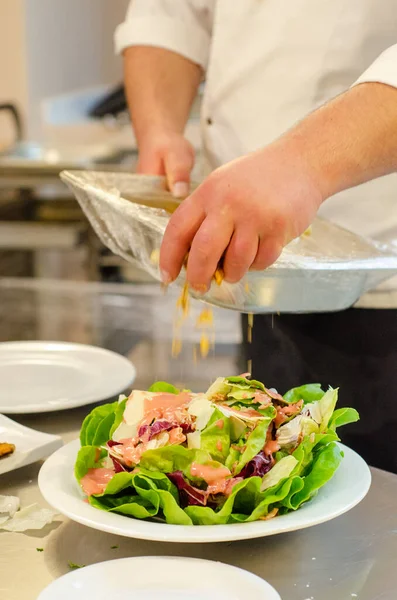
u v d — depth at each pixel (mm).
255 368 1160
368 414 1146
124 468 667
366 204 1107
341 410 729
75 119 3646
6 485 769
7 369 1106
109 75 4152
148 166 1172
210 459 649
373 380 1132
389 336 1112
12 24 3287
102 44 4070
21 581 602
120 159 2926
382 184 1101
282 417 706
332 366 1143
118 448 671
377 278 904
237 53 1155
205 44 1341
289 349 1150
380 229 1112
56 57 3615
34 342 1188
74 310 1467
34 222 2615
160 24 1307
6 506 709
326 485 683
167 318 1405
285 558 634
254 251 682
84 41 3889
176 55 1311
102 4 4023
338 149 726
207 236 664
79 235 2602
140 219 813
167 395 733
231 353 1214
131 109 1311
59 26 3625
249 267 711
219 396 720
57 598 535
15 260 2834
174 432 671
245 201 669
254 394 714
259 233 680
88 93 3893
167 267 703
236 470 652
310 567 621
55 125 3422
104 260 2535
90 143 3367
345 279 863
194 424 677
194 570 565
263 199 671
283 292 851
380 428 1144
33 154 2803
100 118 3410
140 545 651
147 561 574
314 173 710
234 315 1474
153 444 664
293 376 1156
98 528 608
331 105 756
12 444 802
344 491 667
